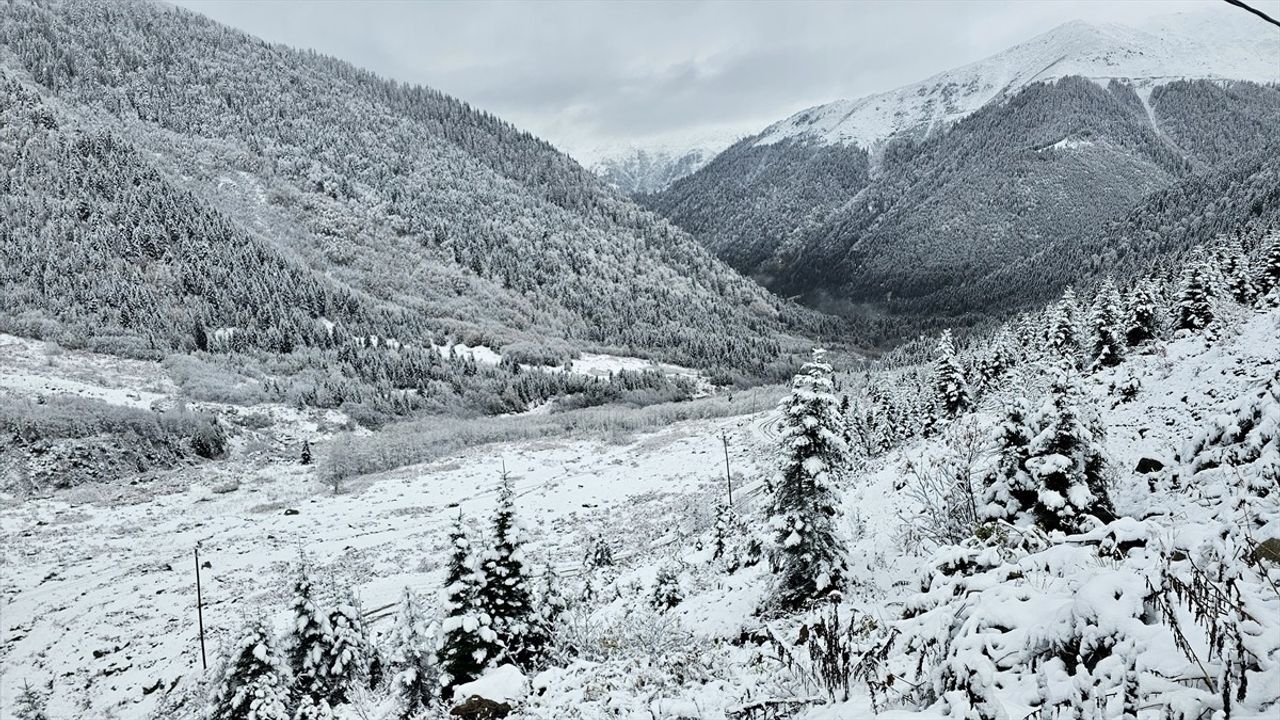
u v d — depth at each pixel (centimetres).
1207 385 1705
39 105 15838
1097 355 4262
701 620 1337
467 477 7281
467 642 1447
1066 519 932
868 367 15775
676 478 6619
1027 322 6825
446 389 11300
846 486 1309
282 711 1834
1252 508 505
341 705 1961
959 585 518
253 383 9806
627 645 898
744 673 680
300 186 19962
